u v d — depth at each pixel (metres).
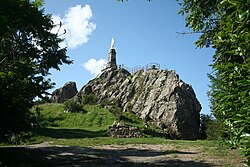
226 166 14.41
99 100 64.38
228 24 2.88
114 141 27.09
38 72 16.27
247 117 2.66
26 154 17.28
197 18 6.70
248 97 2.72
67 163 15.99
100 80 71.12
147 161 17.00
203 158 17.33
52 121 46.44
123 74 71.50
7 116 15.52
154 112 56.41
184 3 7.08
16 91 14.41
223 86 3.21
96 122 46.91
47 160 16.41
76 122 46.81
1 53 16.34
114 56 77.50
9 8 14.74
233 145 3.25
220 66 3.03
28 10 15.62
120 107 61.38
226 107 3.10
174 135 53.00
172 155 18.97
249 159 2.97
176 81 60.22
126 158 17.94
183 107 56.56
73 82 75.75
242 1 2.63
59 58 17.59
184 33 6.69
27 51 16.75
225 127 3.51
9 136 17.34
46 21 16.80
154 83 62.66
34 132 29.69
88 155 18.38
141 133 38.88
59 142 25.97
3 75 13.61
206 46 6.63
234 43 3.09
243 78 2.88
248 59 2.71
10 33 16.36
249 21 2.78
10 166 14.02
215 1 6.41
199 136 56.31
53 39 17.38
